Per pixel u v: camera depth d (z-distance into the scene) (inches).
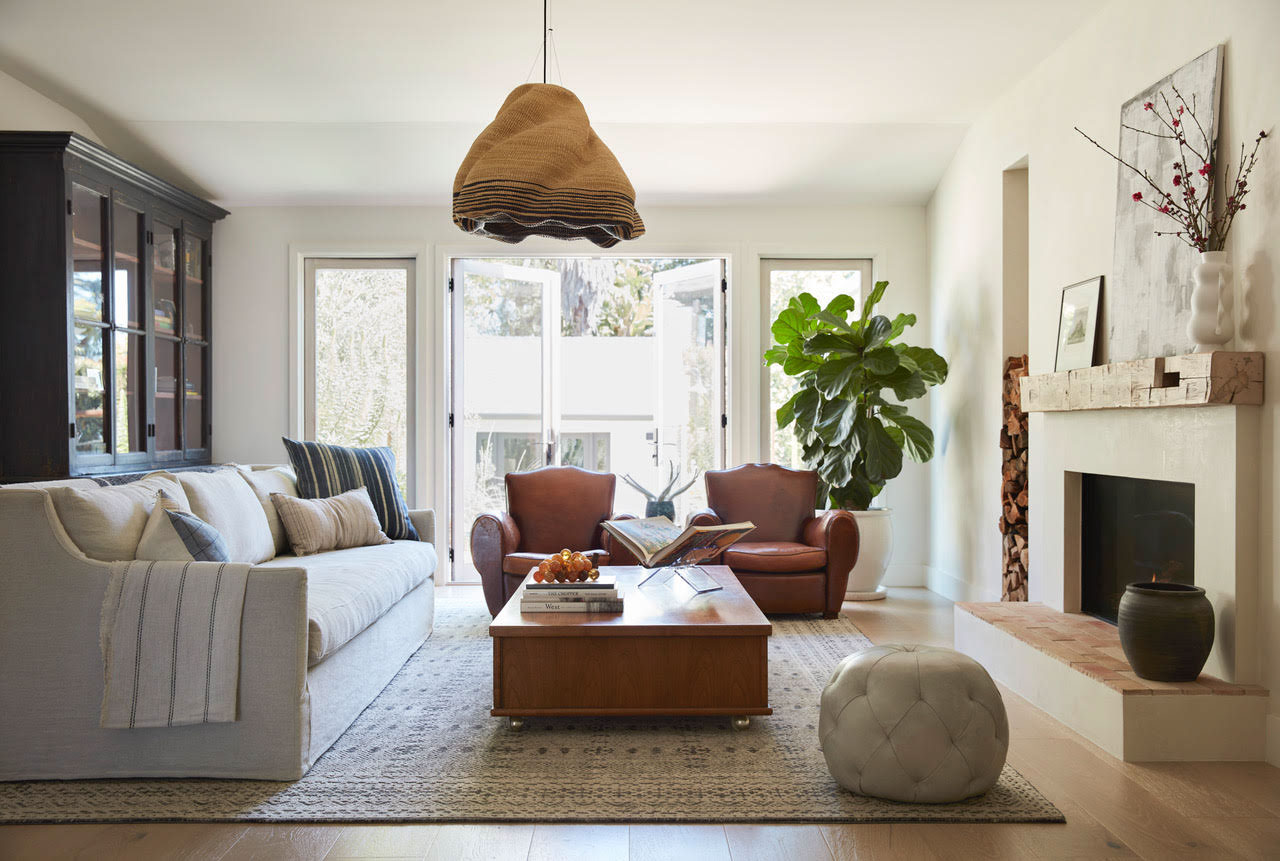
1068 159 161.2
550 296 247.1
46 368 158.4
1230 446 113.0
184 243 208.1
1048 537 161.8
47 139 156.1
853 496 219.1
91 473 166.7
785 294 244.5
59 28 158.2
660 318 257.6
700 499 246.7
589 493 202.7
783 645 171.9
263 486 167.8
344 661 122.4
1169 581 131.9
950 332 222.1
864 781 97.6
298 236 233.6
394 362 239.0
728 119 204.7
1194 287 121.6
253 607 103.7
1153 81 135.6
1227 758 110.8
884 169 224.2
